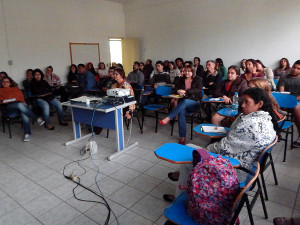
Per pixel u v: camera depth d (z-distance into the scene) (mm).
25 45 5957
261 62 5656
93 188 2252
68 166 2709
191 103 3279
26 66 6035
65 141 3520
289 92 3473
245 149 1539
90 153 2992
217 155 1357
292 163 2648
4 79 4008
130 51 8414
